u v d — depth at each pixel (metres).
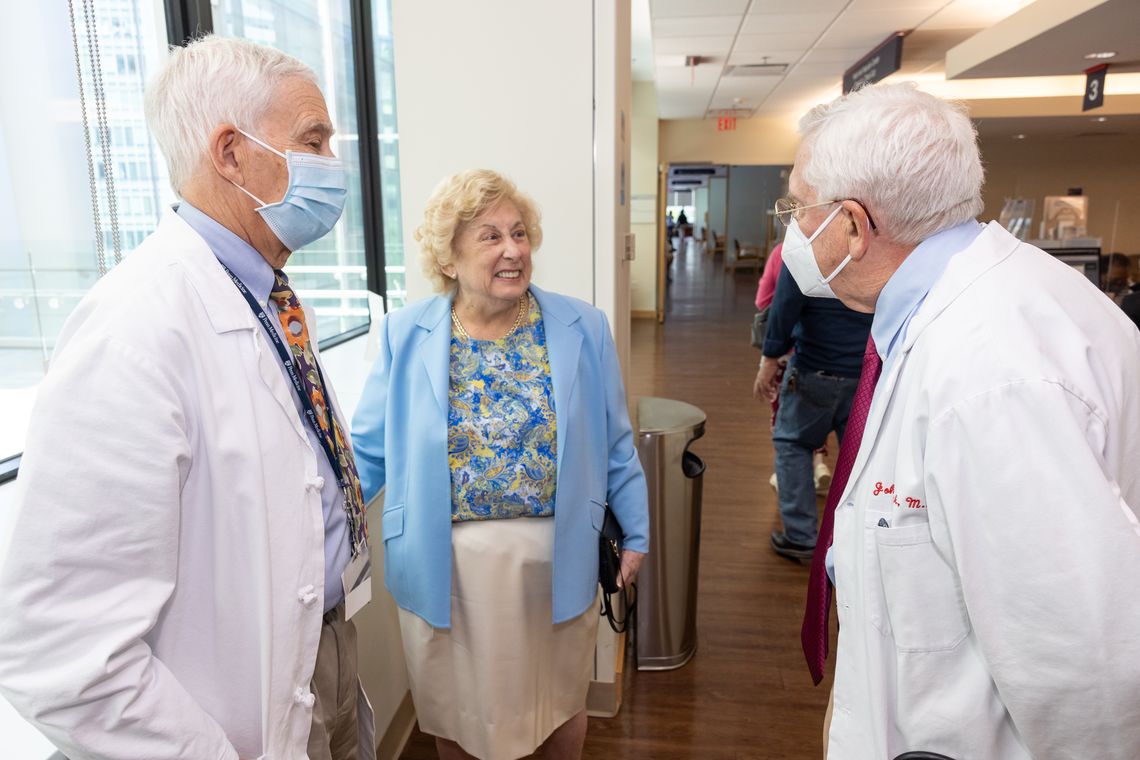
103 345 0.77
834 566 1.14
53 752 0.92
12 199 1.57
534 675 1.58
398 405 1.54
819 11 5.97
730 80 9.02
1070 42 5.70
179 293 0.87
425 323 1.55
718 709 2.31
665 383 6.67
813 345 3.05
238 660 0.90
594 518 1.57
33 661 0.71
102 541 0.74
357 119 3.14
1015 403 0.81
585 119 1.95
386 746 2.07
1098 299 0.93
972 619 0.85
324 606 1.05
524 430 1.49
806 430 3.14
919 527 0.92
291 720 0.94
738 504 3.91
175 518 0.80
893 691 0.99
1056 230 5.85
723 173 17.45
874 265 1.04
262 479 0.90
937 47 7.33
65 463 0.73
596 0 1.89
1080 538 0.76
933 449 0.86
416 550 1.50
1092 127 10.34
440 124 1.99
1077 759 0.81
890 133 0.96
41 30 1.52
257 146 0.95
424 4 1.94
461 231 1.46
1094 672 0.76
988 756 0.92
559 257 2.03
